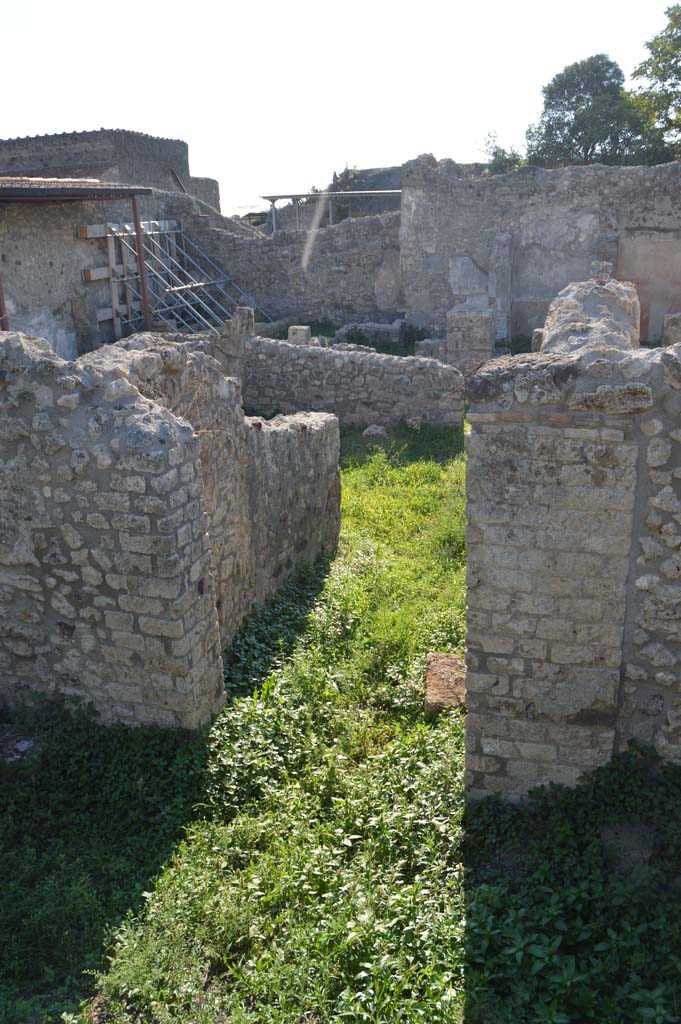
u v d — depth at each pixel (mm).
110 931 3816
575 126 31312
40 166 24359
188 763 4992
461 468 11281
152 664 5137
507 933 3709
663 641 4129
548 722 4422
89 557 5066
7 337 4988
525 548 4172
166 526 4832
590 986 3510
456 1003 3416
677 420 3799
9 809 4652
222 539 6469
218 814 4715
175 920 3850
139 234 16438
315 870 4184
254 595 7223
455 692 5922
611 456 3920
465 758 4633
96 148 23641
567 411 3916
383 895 4020
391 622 7074
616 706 4301
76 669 5363
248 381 14320
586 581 4141
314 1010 3455
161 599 4973
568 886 3953
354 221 21938
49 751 5082
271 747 5250
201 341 10945
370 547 9031
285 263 22844
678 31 24781
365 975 3508
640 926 3672
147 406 5035
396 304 22172
